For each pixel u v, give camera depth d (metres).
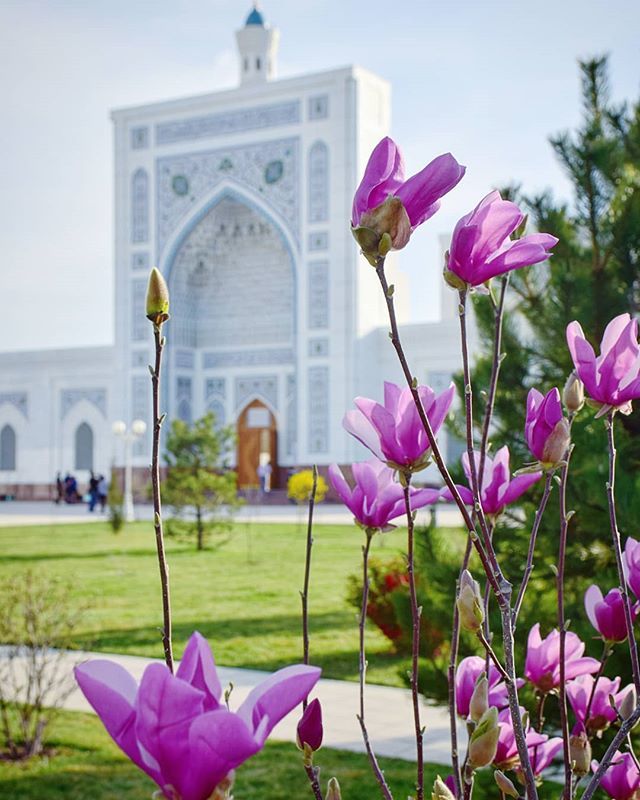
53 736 5.28
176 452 15.27
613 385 1.04
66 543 15.68
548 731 2.99
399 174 0.86
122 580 11.20
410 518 1.04
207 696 0.62
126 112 25.20
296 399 23.17
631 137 4.00
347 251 22.72
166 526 14.88
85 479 27.69
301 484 18.17
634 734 2.49
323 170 23.02
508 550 3.51
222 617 8.76
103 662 0.65
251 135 23.83
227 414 26.14
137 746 0.60
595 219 3.90
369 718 5.56
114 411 25.52
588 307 3.74
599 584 3.03
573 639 1.25
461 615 0.91
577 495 3.13
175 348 25.58
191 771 0.58
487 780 2.43
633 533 2.99
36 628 5.55
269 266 25.88
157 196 24.95
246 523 18.89
